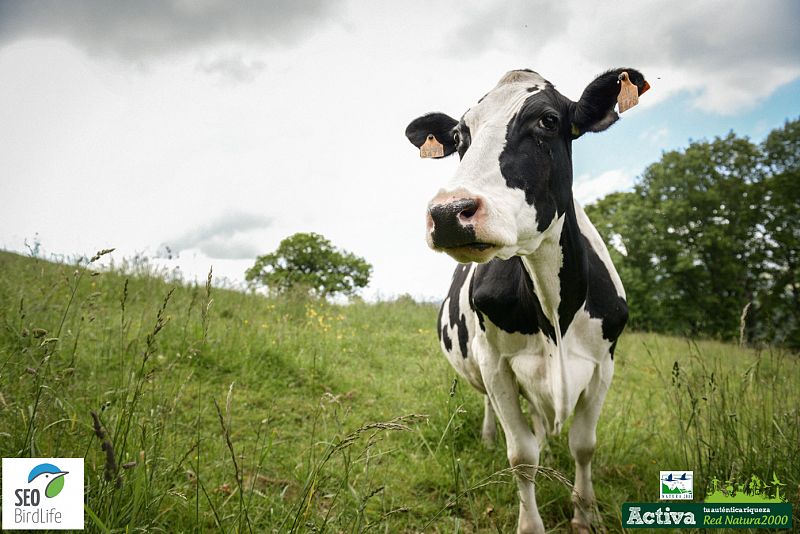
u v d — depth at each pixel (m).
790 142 27.64
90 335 4.64
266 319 7.18
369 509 3.04
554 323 2.78
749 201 27.09
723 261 26.14
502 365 3.13
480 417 4.48
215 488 2.88
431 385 5.39
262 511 2.67
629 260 27.36
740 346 3.69
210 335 5.36
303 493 2.28
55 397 2.63
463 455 3.94
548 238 2.63
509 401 3.10
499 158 2.37
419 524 3.03
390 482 3.39
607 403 5.43
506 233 2.18
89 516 1.92
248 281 9.05
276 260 37.69
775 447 2.91
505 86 2.63
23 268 6.63
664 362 7.49
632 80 2.54
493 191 2.28
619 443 4.01
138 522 2.05
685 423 4.10
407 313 10.38
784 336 3.78
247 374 4.93
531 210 2.39
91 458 2.54
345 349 6.68
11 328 3.23
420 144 3.63
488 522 3.13
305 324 7.68
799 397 3.41
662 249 26.59
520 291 2.91
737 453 3.05
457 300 3.82
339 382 5.31
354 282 38.78
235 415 4.20
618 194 32.44
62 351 4.21
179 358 4.79
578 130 2.68
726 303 25.48
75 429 2.81
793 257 25.92
